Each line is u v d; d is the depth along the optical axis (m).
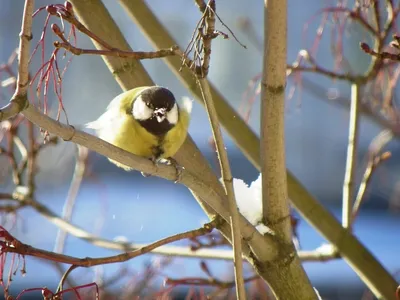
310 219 7.31
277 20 5.21
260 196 5.93
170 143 6.23
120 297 8.25
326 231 7.30
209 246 7.30
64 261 5.07
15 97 4.41
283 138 5.45
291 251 5.57
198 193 5.26
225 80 17.81
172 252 7.62
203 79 4.72
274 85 5.32
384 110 8.52
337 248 7.30
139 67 6.48
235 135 7.43
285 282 5.56
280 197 5.53
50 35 14.74
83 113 16.88
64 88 16.94
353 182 7.64
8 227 8.74
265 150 5.48
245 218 5.39
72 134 4.73
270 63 5.28
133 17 7.20
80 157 9.63
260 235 5.46
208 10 4.54
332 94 10.70
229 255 7.38
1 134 8.30
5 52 17.23
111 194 15.05
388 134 9.81
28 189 8.45
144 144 6.30
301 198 7.30
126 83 6.47
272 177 5.50
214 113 4.81
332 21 7.74
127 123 6.28
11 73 8.00
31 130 8.30
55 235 13.00
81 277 9.24
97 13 6.19
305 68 7.69
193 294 7.48
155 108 6.14
